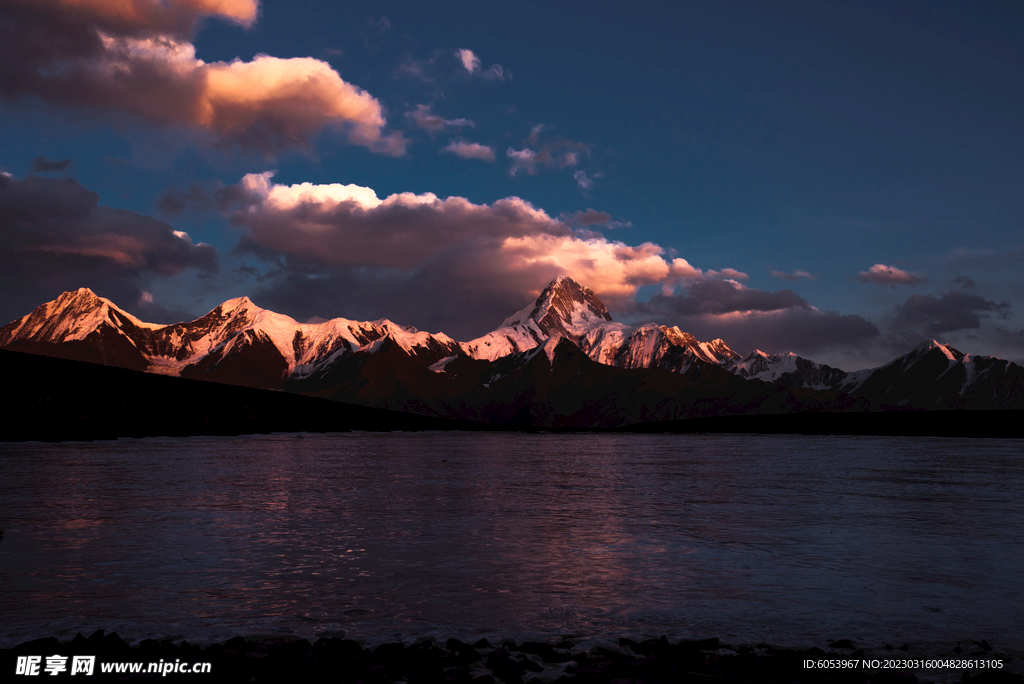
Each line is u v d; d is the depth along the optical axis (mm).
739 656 9984
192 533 20375
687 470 45594
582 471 44375
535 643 10516
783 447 77562
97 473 38031
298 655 9766
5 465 42625
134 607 12680
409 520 23188
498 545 18859
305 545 18672
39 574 15180
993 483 36625
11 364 96375
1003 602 13336
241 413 105500
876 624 11922
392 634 11281
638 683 8938
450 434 116188
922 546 18906
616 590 14117
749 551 18156
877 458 57500
